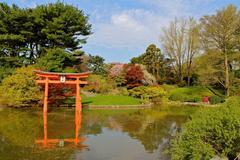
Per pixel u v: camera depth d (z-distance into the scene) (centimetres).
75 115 2491
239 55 3656
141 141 1470
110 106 3234
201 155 781
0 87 2911
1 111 2656
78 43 3912
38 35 3819
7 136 1555
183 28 5022
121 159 1144
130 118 2353
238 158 774
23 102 2961
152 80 4703
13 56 3741
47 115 2447
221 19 3675
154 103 3838
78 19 3784
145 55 5628
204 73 3753
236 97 1038
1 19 3534
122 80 4422
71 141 1462
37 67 3209
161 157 1171
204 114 867
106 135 1625
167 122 2128
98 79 4194
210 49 3756
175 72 5334
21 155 1180
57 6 3688
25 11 3572
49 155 1184
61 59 3531
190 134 827
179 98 4088
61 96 3002
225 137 767
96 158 1154
